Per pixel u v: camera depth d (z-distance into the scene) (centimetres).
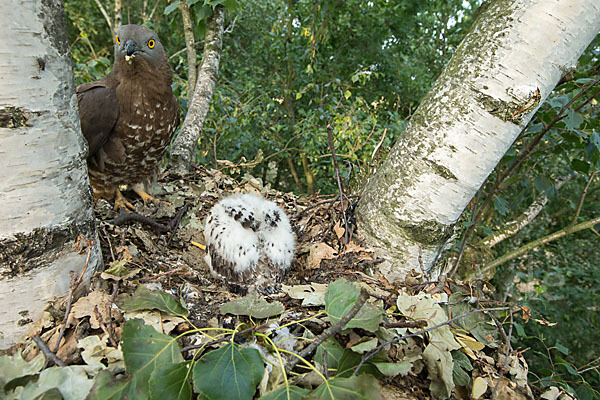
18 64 32
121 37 61
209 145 131
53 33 34
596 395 54
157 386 32
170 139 72
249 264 52
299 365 36
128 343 34
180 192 75
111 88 63
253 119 161
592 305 164
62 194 37
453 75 51
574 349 162
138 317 39
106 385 31
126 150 66
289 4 162
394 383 39
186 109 104
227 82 174
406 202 54
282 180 225
